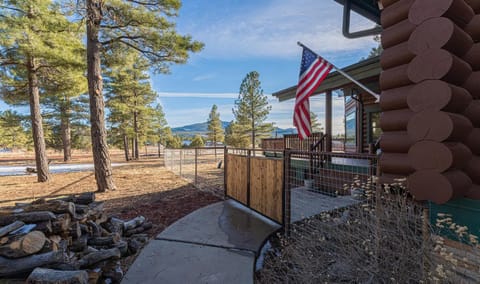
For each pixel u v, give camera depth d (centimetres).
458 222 156
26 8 661
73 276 170
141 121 2016
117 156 2550
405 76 178
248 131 2470
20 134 1881
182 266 256
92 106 619
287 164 333
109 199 539
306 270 216
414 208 188
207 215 417
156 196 564
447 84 150
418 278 170
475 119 170
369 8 374
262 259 283
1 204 515
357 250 205
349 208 287
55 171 1116
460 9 156
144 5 640
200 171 1027
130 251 293
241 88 2480
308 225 290
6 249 181
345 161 661
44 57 709
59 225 227
